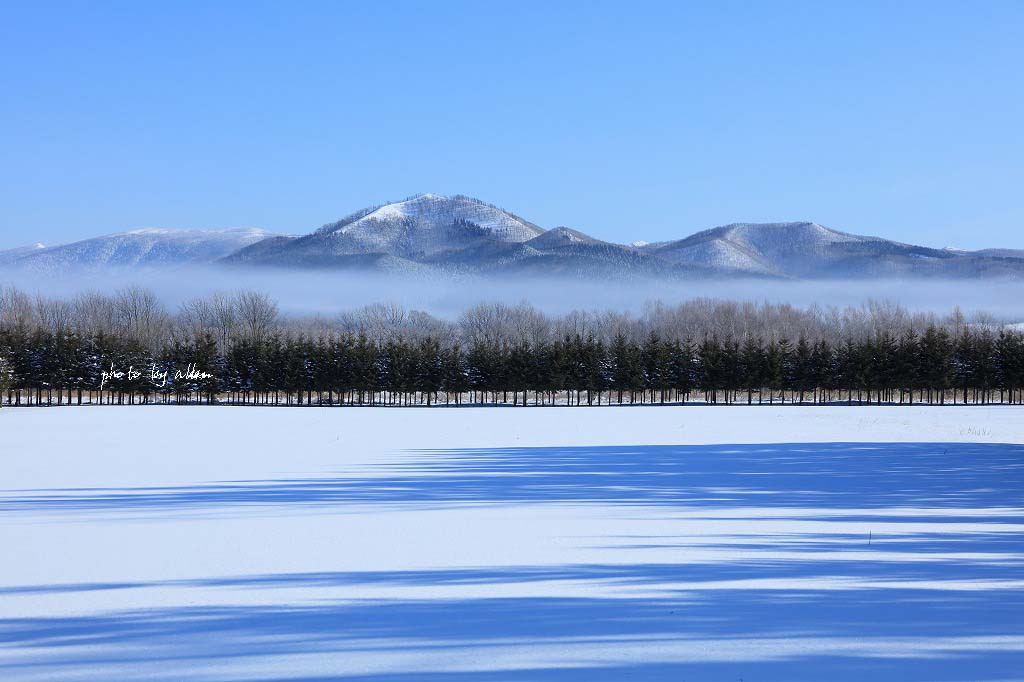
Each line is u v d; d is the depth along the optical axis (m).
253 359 116.69
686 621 10.57
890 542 15.87
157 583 12.74
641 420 71.69
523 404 116.69
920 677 8.52
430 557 14.61
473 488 24.91
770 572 13.25
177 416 78.56
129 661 9.20
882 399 133.50
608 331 170.50
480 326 165.25
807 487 25.16
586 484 26.02
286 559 14.48
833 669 8.77
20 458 35.09
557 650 9.48
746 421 70.19
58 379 110.88
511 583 12.65
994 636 9.84
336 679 8.62
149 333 141.75
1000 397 132.88
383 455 36.84
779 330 163.25
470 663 9.07
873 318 170.25
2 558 14.56
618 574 13.20
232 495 23.17
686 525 18.00
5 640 9.96
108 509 20.48
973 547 15.30
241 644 9.75
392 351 117.62
